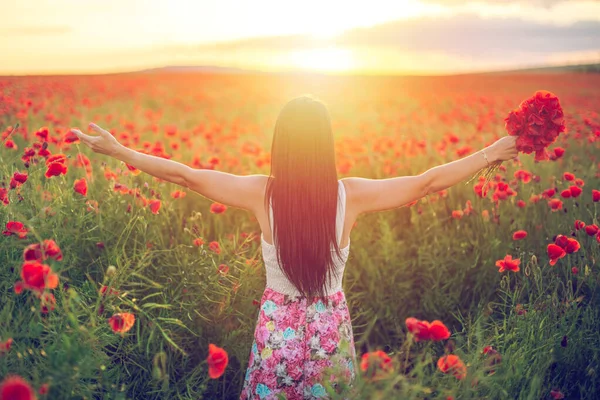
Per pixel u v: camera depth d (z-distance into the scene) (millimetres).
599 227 3141
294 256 2230
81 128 8008
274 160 2260
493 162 2408
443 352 3105
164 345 2771
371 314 3760
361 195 2346
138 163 2367
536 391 2256
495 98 16109
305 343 2297
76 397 2006
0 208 2664
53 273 1901
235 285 2973
